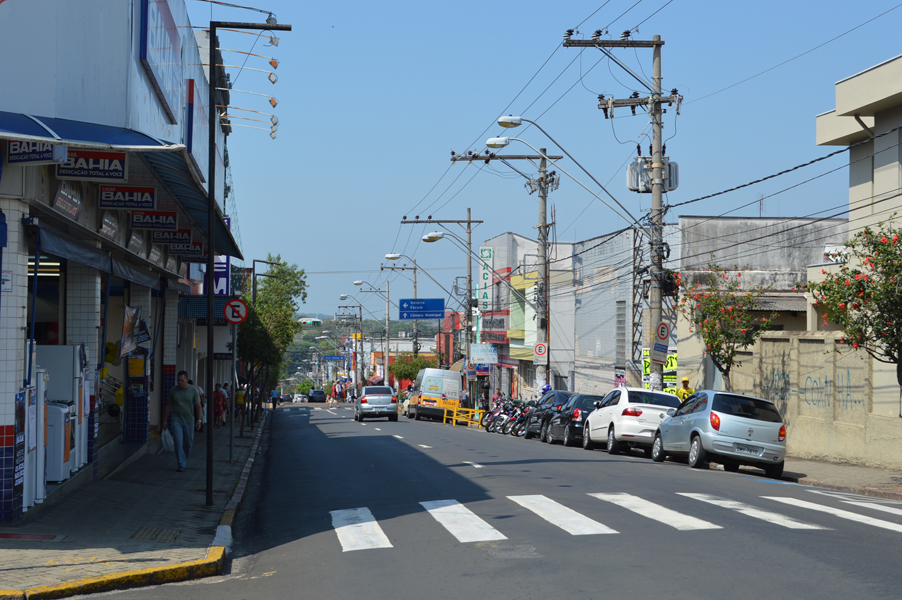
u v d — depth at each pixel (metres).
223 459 19.70
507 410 34.03
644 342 30.61
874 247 14.50
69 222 12.49
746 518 9.64
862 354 18.00
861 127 21.16
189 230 18.97
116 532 9.87
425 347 109.12
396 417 41.94
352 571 7.69
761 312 27.02
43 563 7.94
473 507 10.97
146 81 12.80
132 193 13.73
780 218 32.94
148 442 20.45
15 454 9.79
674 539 8.40
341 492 13.49
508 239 55.84
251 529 11.14
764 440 16.20
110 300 21.17
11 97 10.24
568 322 44.03
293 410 61.19
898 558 7.51
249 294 50.22
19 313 9.95
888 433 16.94
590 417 22.70
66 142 8.79
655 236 21.78
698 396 17.64
